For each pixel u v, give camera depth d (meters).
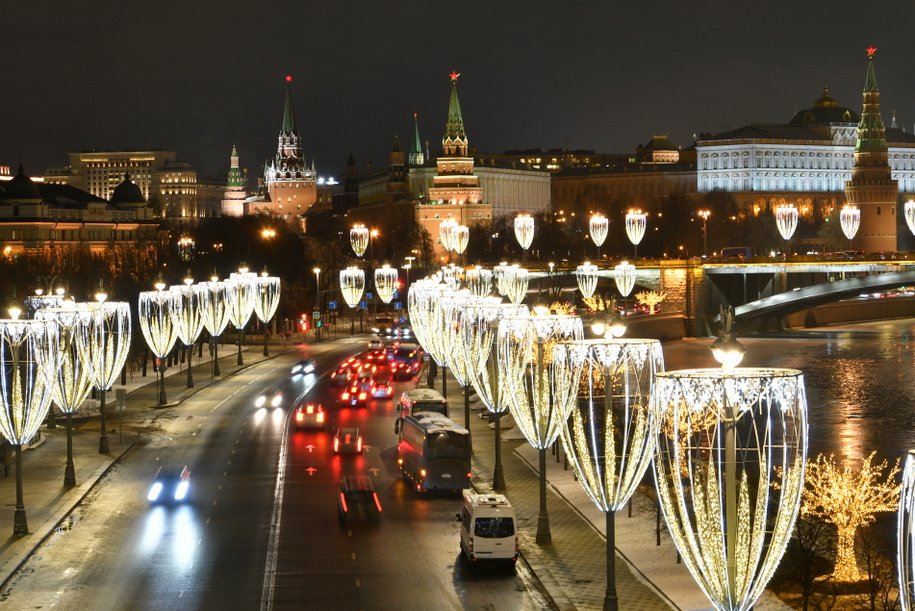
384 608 88.69
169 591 93.12
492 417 170.00
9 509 118.62
